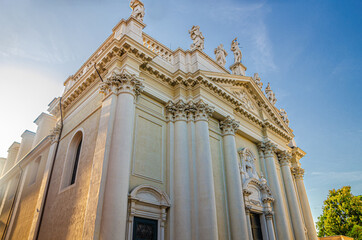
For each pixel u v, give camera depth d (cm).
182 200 1162
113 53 1229
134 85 1165
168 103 1370
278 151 2083
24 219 1602
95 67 1298
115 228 859
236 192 1367
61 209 1159
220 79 1611
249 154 1753
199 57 1596
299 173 2441
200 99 1402
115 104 1116
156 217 1088
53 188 1337
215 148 1477
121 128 1037
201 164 1262
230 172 1430
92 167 1019
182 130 1324
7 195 2200
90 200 940
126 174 969
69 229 1031
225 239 1252
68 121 1539
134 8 1416
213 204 1177
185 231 1102
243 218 1310
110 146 1020
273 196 1764
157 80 1376
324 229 4019
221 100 1580
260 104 2028
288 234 1658
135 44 1215
